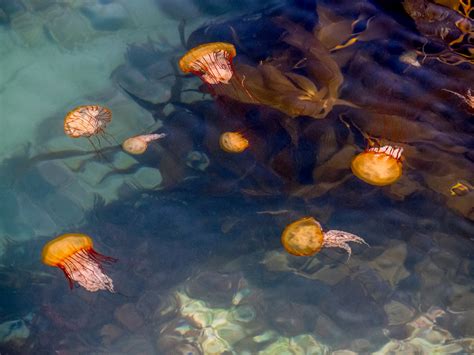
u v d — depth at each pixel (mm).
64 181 3605
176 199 3486
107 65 3932
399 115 3506
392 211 3367
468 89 3592
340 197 3391
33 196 3586
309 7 3900
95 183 3580
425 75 3631
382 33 3770
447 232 3340
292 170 3434
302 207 3393
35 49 4031
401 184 3395
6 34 4094
